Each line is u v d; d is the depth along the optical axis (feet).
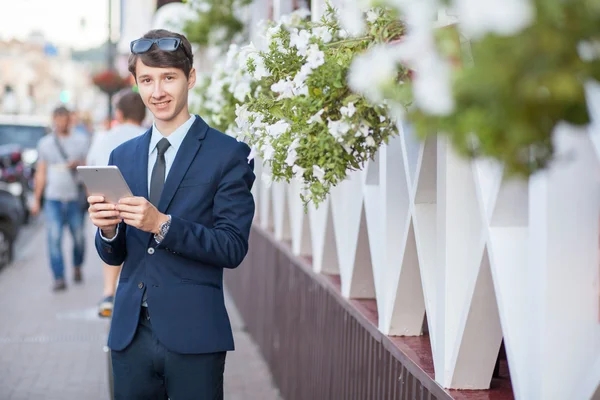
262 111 8.11
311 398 15.79
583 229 5.87
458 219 8.05
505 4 3.30
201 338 9.53
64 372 21.02
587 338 5.92
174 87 9.77
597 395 5.61
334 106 7.30
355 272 12.88
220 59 24.32
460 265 8.10
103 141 17.90
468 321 7.73
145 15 43.75
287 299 18.71
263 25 11.44
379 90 4.17
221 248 9.45
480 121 3.48
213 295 9.74
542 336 5.94
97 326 26.53
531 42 3.34
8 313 28.58
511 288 6.81
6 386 19.67
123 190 9.14
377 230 11.45
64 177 32.45
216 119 15.19
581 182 5.82
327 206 14.67
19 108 192.24
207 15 23.85
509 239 6.99
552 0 3.32
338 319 13.62
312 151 7.17
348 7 6.26
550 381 5.95
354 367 12.41
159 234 9.28
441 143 8.13
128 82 80.84
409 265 10.07
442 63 3.75
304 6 16.58
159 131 10.04
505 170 3.65
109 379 14.32
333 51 7.40
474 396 7.91
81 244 34.09
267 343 21.70
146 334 9.71
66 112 32.27
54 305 30.07
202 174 9.75
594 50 3.40
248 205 9.89
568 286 5.90
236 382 20.29
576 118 3.45
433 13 3.96
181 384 9.64
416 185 9.20
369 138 7.13
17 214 40.24
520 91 3.33
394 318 10.55
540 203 5.95
